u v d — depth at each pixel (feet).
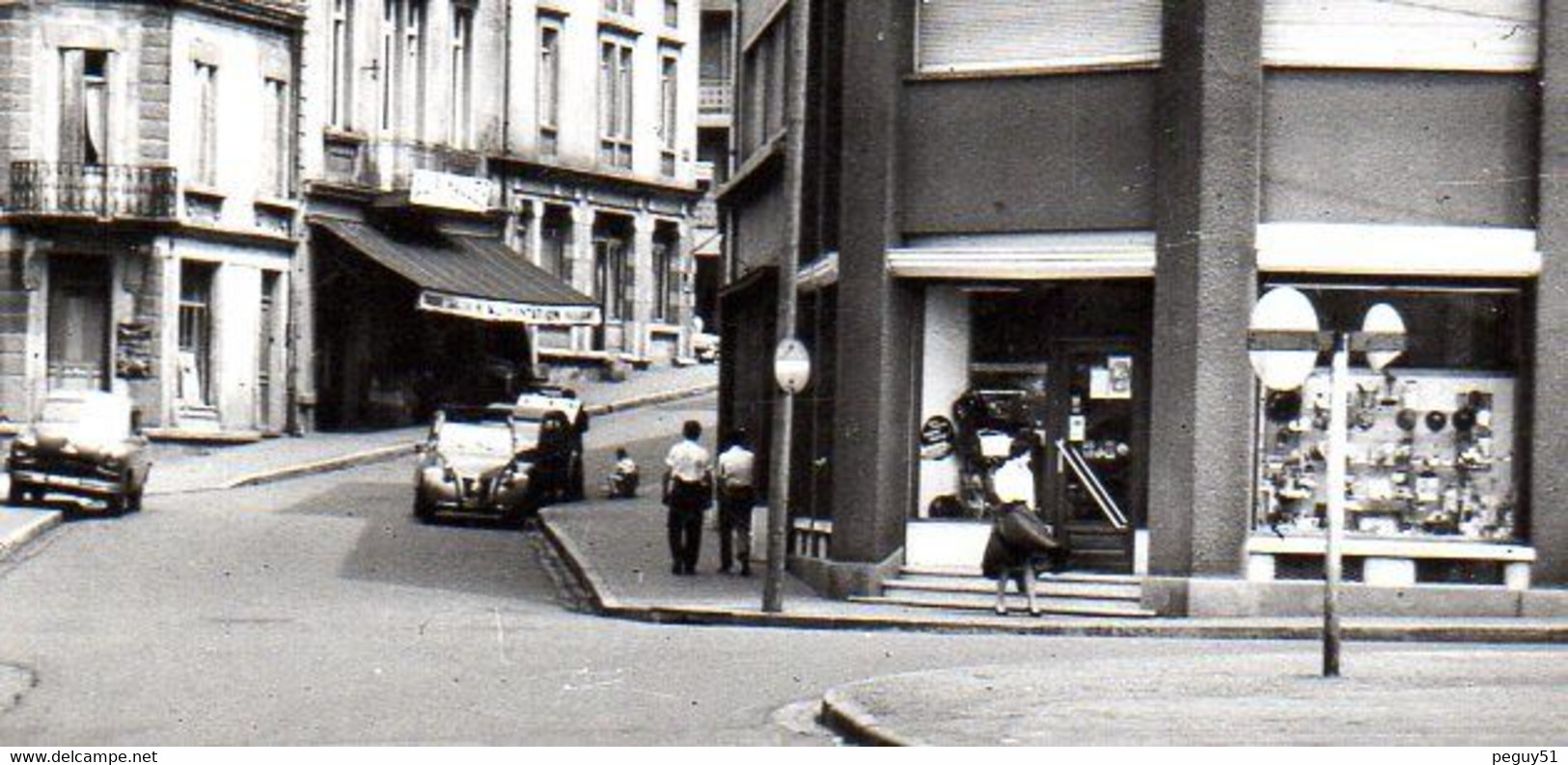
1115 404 89.92
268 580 101.30
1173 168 86.28
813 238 109.70
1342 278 86.48
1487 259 85.20
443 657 70.03
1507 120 86.07
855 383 91.81
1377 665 64.80
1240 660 66.80
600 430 201.16
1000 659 71.20
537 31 217.36
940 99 91.66
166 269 168.55
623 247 233.76
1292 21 86.28
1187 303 85.87
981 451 91.86
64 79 167.73
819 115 109.19
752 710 57.26
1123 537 89.56
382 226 194.39
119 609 87.45
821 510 100.78
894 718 51.42
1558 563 84.99
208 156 173.47
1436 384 86.58
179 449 169.27
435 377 202.90
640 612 87.97
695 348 249.55
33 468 129.70
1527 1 85.97
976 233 91.04
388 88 197.06
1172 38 86.53
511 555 119.75
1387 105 86.12
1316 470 86.74
